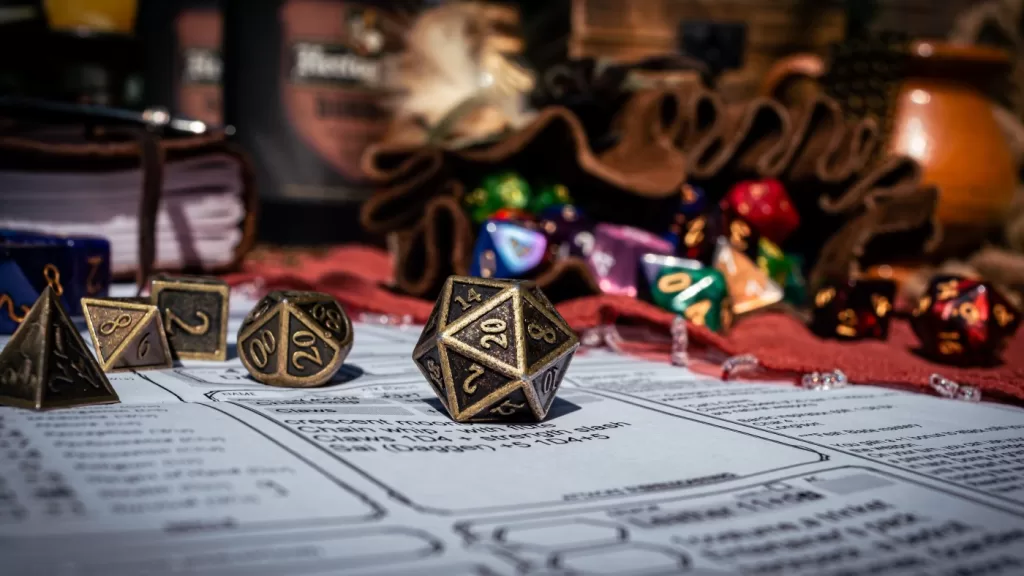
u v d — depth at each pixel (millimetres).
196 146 315
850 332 272
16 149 284
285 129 388
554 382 193
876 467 170
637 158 300
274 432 172
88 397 184
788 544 141
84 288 255
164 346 221
